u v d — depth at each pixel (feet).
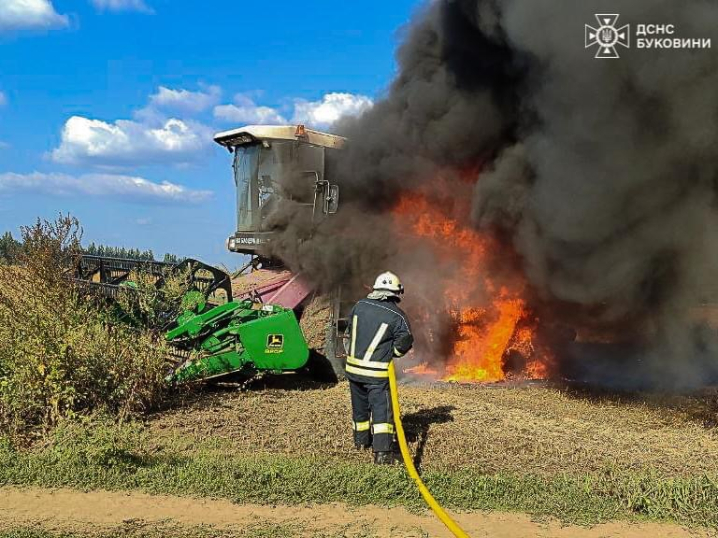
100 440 19.44
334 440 22.26
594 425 25.79
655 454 21.93
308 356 29.09
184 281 29.76
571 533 15.52
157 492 17.30
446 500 17.03
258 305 33.55
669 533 15.69
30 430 22.21
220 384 29.89
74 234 27.02
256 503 16.74
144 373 25.17
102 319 26.81
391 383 19.67
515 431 24.00
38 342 23.27
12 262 26.68
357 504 16.79
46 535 14.70
